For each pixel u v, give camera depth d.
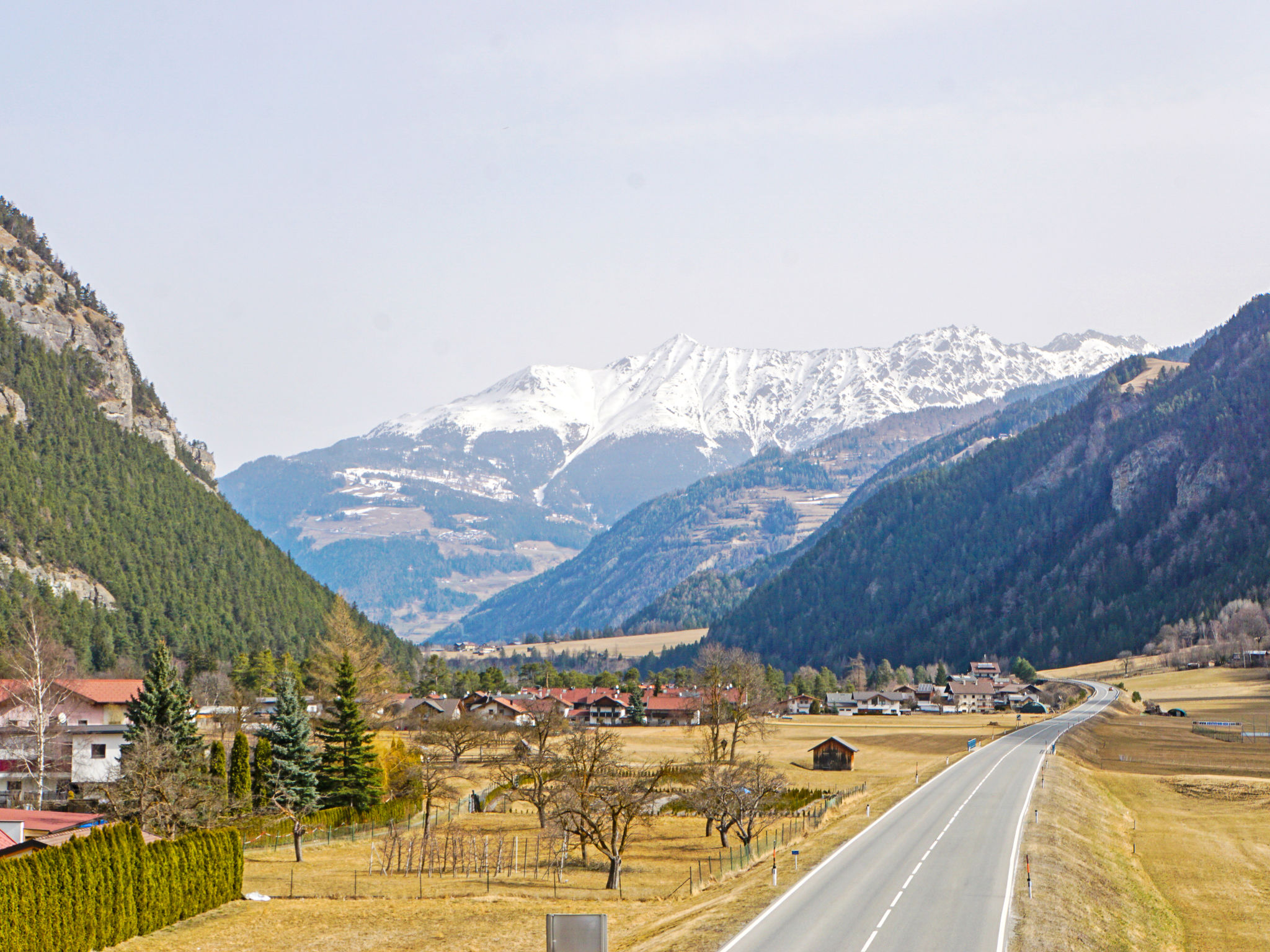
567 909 62.66
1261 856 79.19
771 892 57.53
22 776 97.75
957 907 52.94
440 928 57.22
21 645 120.12
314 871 78.88
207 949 53.06
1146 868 74.69
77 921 51.47
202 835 62.38
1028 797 93.62
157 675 94.44
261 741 95.50
